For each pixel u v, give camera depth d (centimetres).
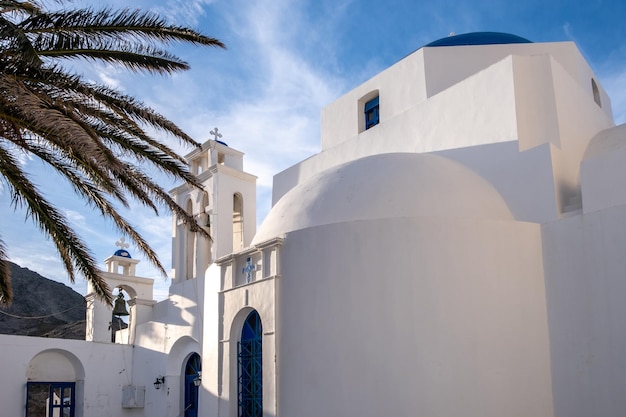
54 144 925
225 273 1280
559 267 962
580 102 1269
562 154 1120
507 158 1146
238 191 1844
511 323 951
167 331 1811
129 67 1048
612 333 872
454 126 1279
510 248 981
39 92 905
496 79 1212
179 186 1933
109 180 995
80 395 1833
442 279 965
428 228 988
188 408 1694
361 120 1658
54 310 4053
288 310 1084
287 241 1116
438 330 945
